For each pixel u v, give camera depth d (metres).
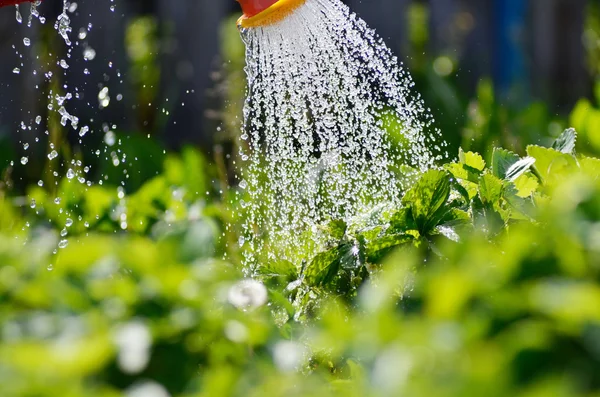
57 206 4.64
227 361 1.85
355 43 4.20
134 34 9.15
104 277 2.00
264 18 3.83
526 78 9.62
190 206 4.47
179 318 1.81
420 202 2.87
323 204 4.48
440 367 1.43
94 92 8.70
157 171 6.27
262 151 5.91
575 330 1.42
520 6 9.66
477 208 2.86
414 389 1.39
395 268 1.97
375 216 3.21
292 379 1.76
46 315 1.83
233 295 2.11
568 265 1.58
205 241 2.47
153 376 1.73
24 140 7.98
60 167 5.82
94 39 8.74
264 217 4.75
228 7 9.09
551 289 1.48
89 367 1.59
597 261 1.58
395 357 1.48
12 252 2.27
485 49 9.67
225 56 8.96
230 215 4.68
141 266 2.05
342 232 3.10
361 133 4.98
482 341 1.48
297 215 4.50
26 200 5.07
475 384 1.35
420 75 8.69
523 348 1.43
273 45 3.97
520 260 1.61
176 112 8.95
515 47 9.66
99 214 4.49
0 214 4.73
